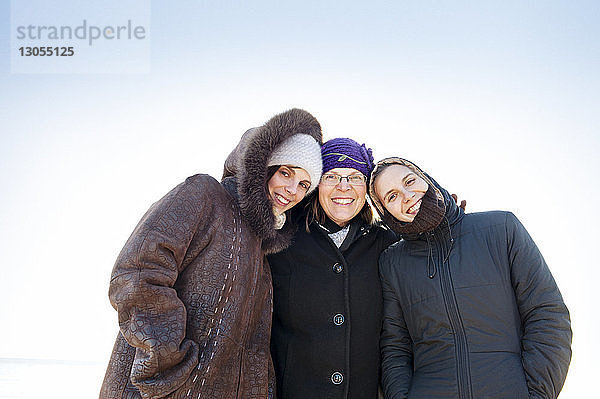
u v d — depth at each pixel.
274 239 1.79
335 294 2.01
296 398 1.94
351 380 1.96
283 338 2.02
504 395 1.71
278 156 1.86
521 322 1.87
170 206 1.58
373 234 2.13
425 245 1.95
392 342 1.99
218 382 1.57
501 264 1.86
